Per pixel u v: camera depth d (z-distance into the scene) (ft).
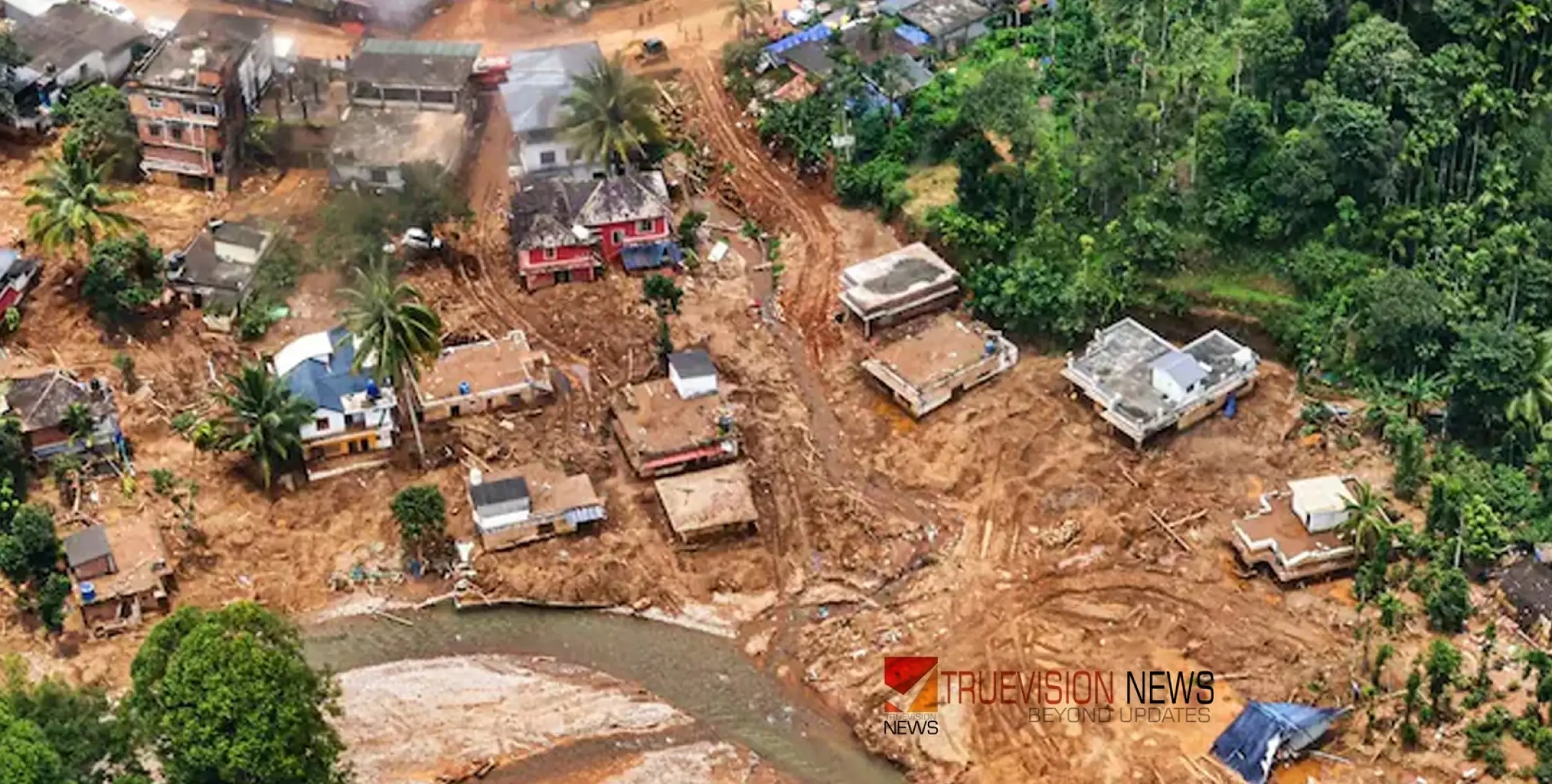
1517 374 406.00
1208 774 352.69
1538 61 459.73
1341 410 428.56
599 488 418.31
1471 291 431.02
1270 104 474.49
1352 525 388.57
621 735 367.66
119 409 429.38
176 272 460.14
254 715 307.78
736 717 372.38
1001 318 456.86
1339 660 373.40
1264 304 447.83
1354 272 444.55
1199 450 424.46
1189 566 397.60
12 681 330.34
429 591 397.60
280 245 472.44
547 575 397.80
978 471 422.00
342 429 418.10
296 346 430.20
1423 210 450.30
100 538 388.37
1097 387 428.56
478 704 372.79
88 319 454.40
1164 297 453.17
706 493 411.34
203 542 401.70
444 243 481.05
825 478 422.82
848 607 394.52
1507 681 364.58
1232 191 461.37
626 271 476.95
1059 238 458.91
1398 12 476.13
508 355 442.50
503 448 425.69
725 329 461.37
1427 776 350.43
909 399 433.07
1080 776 354.13
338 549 403.95
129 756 319.27
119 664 375.45
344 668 380.99
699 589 398.01
